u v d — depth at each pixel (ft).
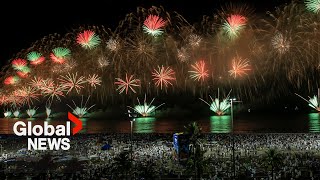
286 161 143.43
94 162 161.48
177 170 135.03
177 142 150.00
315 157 152.35
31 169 151.84
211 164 141.49
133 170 136.15
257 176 123.54
